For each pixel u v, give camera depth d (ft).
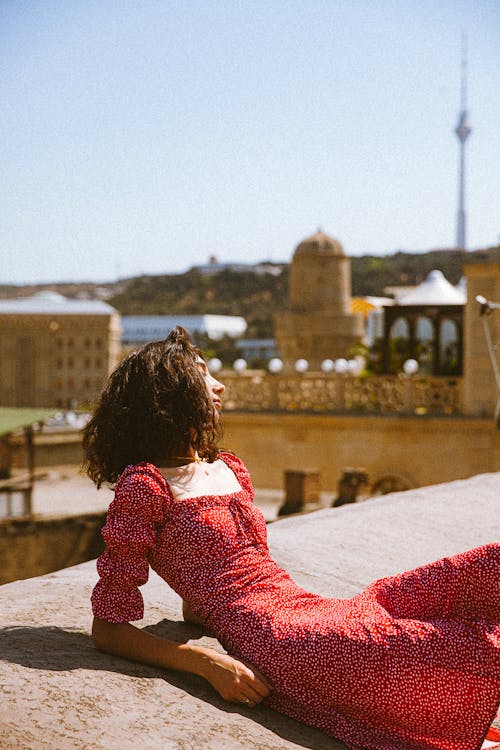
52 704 7.98
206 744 7.93
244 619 9.41
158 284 602.03
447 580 9.00
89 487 106.42
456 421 74.13
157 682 9.02
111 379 10.18
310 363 122.01
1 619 10.62
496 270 71.00
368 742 8.87
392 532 17.72
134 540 9.41
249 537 9.85
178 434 9.97
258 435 82.43
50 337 178.91
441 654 8.71
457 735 8.73
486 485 23.81
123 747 7.49
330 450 79.87
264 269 590.55
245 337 405.18
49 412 86.53
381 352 85.56
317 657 8.95
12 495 72.43
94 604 9.54
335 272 122.72
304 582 14.15
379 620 8.98
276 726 8.84
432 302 84.79
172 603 12.37
